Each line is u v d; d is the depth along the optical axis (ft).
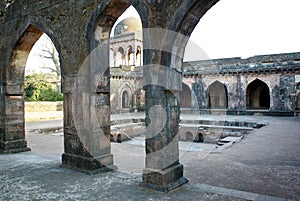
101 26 17.87
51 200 13.25
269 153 24.59
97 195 13.79
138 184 15.42
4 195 13.96
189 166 20.21
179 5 13.66
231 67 76.79
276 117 66.80
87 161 17.75
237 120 57.82
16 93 25.21
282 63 70.08
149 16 14.53
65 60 19.35
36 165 19.98
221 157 23.16
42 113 68.18
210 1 13.32
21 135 25.88
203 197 13.30
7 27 24.54
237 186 15.66
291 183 16.16
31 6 21.86
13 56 24.35
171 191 14.08
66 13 19.21
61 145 31.09
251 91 85.20
